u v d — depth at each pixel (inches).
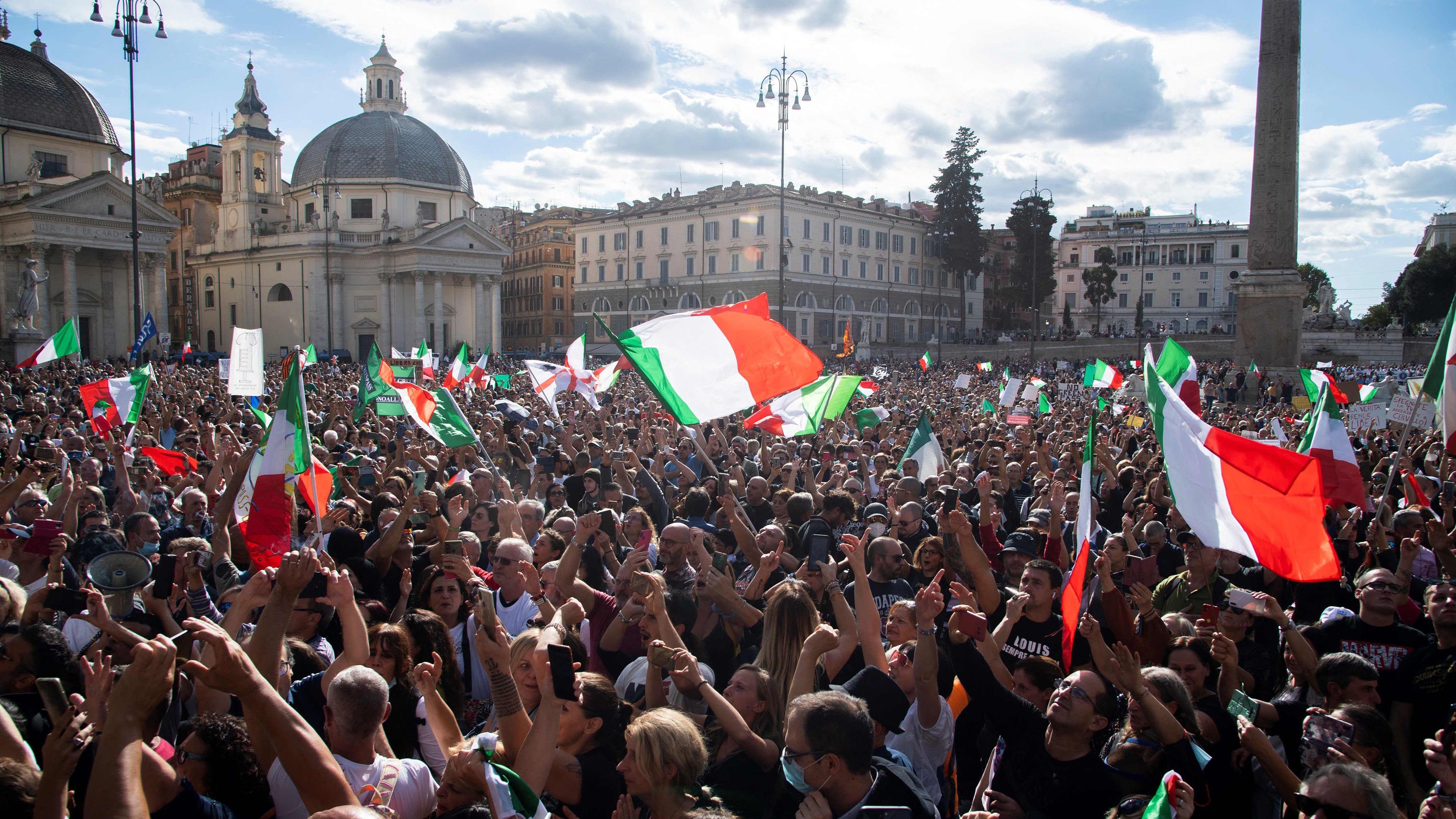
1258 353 1186.0
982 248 3208.7
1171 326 4298.7
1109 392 1148.5
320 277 2945.4
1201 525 227.6
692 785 139.8
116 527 342.6
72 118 2682.1
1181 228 4542.3
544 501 422.9
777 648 185.6
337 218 2977.4
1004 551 262.8
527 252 3969.0
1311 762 155.1
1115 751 158.6
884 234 3378.4
